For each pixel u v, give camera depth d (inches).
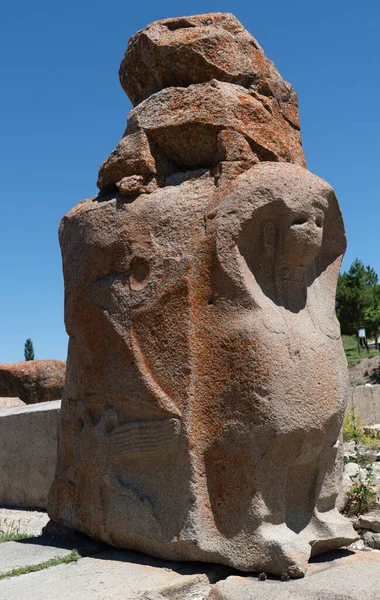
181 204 152.9
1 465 264.4
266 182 144.6
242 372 138.3
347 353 1171.9
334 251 162.9
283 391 136.8
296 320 146.2
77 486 169.2
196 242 148.6
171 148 164.2
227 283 143.0
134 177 160.4
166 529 144.5
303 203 144.9
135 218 157.1
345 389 150.4
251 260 146.6
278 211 144.6
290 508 145.3
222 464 139.8
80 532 170.9
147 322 151.6
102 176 170.7
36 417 251.1
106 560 150.3
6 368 366.6
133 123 166.7
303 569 130.9
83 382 166.7
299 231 144.5
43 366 367.9
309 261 149.6
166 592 131.4
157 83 173.9
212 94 157.9
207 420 142.2
